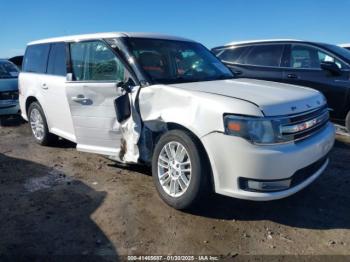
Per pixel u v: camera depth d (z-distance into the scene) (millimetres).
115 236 3414
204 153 3617
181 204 3760
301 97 3861
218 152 3449
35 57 6387
